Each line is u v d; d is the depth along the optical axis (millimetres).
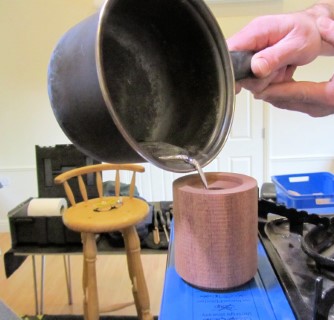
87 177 1559
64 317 1660
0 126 2773
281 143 2727
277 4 2506
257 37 621
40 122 2766
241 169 2775
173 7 498
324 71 2584
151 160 391
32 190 2871
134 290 1372
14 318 647
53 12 2594
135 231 1308
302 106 732
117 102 470
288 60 626
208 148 511
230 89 537
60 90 393
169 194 2795
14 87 2715
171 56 562
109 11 391
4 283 1997
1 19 2609
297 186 1285
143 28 515
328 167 2750
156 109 539
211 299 480
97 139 394
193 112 568
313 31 631
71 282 1984
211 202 467
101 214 1263
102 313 1667
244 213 482
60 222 1345
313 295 464
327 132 2693
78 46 375
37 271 2119
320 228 633
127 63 500
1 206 2875
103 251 1343
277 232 671
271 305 458
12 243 1381
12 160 2832
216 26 514
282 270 531
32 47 2648
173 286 514
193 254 496
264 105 2656
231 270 489
